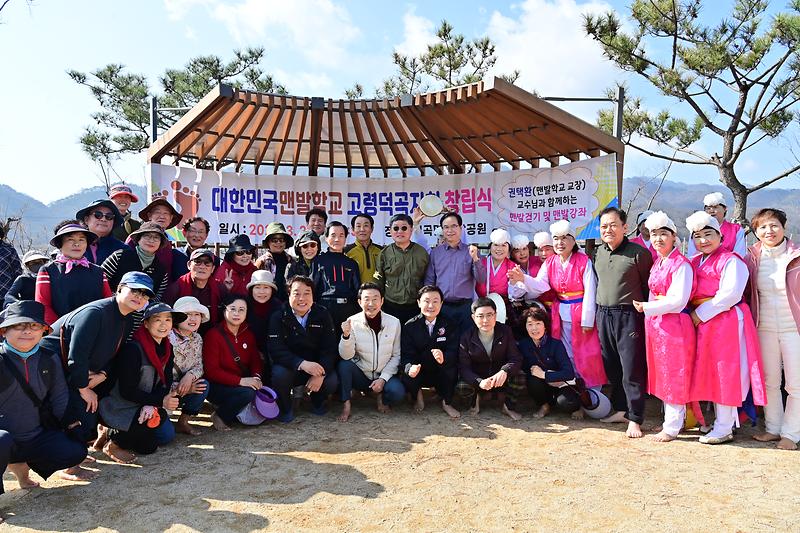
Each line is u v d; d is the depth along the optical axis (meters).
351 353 4.79
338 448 3.99
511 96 5.18
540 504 3.07
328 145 7.35
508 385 4.84
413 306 5.39
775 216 4.06
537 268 5.55
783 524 2.84
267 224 7.19
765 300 4.10
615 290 4.44
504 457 3.80
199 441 4.15
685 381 4.10
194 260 4.49
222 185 6.99
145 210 4.97
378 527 2.82
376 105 5.82
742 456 3.83
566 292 4.94
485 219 6.98
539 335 4.75
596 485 3.33
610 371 4.59
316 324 4.68
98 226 4.41
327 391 4.72
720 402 4.02
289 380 4.55
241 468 3.61
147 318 3.76
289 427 4.49
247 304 4.84
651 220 4.22
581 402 4.68
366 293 4.70
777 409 4.14
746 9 9.01
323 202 7.34
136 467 3.63
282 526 2.83
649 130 10.06
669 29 9.12
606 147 5.79
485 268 5.37
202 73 12.46
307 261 5.27
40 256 4.77
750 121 9.80
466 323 5.12
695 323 4.20
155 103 7.26
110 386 3.77
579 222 6.22
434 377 4.98
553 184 6.48
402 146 7.32
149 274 4.45
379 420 4.69
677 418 4.14
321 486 3.32
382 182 7.42
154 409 3.72
